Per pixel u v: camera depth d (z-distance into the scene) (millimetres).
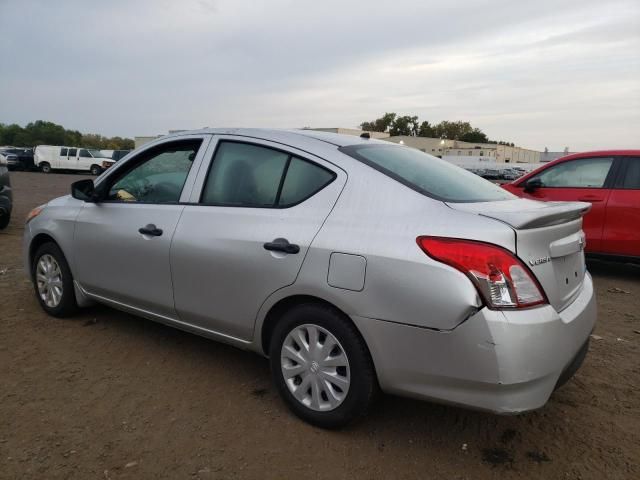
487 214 2449
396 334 2455
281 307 2941
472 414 3047
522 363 2250
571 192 6730
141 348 3900
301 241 2748
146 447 2645
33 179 25891
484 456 2646
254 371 3557
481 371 2273
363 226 2609
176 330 4285
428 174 3029
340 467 2527
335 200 2775
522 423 2963
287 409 3043
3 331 4160
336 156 2908
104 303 4051
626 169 6410
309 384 2828
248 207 3088
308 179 2928
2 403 3043
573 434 2854
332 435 2787
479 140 121000
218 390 3270
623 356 3971
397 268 2434
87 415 2934
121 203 3832
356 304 2543
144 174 3781
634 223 6258
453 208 2533
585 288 2918
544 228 2479
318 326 2744
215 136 3445
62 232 4188
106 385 3301
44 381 3332
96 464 2500
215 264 3111
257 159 3178
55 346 3893
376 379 2625
